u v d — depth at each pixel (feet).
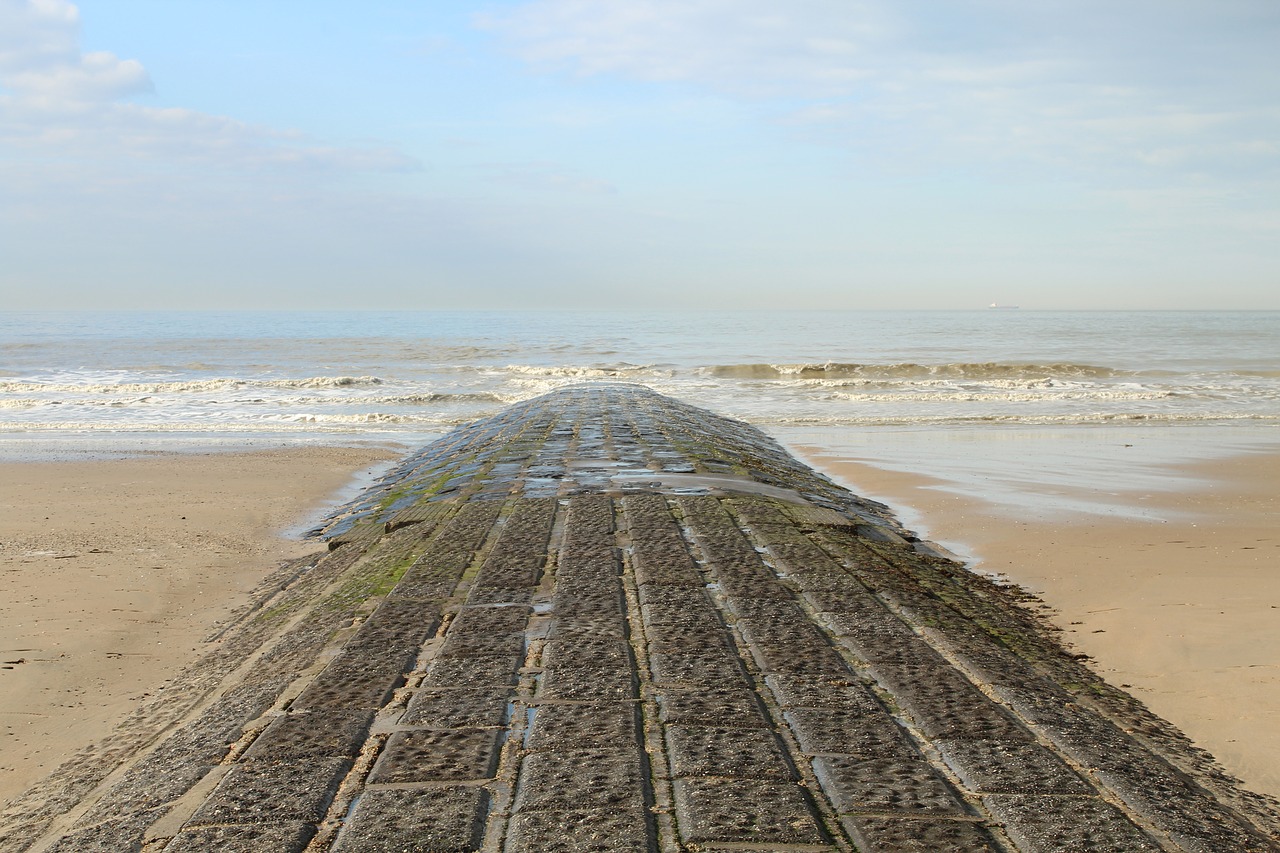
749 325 338.75
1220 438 63.77
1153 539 32.45
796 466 49.47
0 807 13.58
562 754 11.31
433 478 40.40
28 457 58.18
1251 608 22.99
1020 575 27.25
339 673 14.70
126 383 106.11
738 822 9.63
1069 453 56.59
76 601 26.66
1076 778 11.02
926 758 11.45
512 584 19.62
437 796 10.28
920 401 90.07
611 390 91.86
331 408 87.76
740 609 17.72
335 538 32.04
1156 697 16.63
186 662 21.20
